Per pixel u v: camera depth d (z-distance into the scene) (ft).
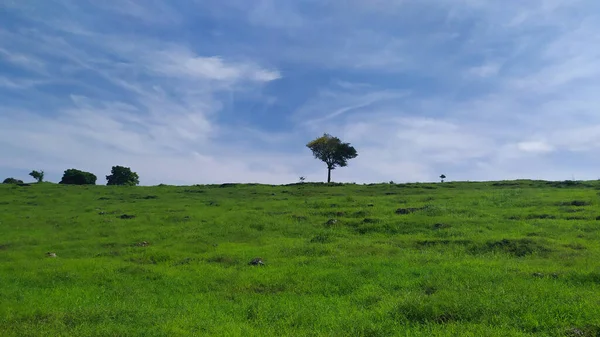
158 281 54.08
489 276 46.60
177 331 33.86
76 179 214.28
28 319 38.04
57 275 57.16
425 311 35.40
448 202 109.60
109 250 76.07
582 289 40.83
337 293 46.09
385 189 164.45
